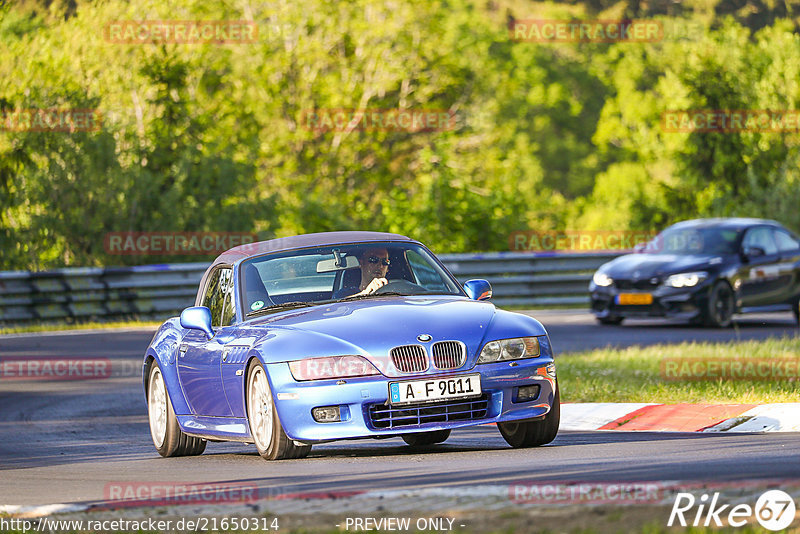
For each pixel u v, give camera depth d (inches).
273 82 5634.8
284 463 1052.5
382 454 1130.0
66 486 1002.1
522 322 1090.7
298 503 783.7
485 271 3518.7
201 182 4146.2
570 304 3548.2
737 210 4441.4
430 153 4685.0
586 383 1638.8
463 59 6397.6
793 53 4628.4
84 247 3838.6
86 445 1379.2
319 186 5802.2
